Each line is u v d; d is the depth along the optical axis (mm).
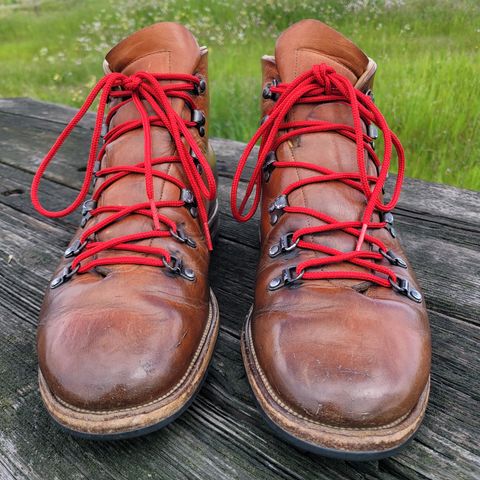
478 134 2146
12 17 7301
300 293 699
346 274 708
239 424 693
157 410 632
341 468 631
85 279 743
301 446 607
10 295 1000
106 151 896
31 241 1212
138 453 659
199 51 934
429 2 3637
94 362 611
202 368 717
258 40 3717
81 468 641
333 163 827
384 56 2900
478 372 770
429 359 649
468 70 2557
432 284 988
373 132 896
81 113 850
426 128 2244
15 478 633
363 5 3547
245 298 951
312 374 594
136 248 758
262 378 664
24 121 2148
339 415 578
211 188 847
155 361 629
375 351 605
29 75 4508
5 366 808
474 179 1868
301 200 804
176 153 867
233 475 629
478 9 3492
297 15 3785
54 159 1704
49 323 681
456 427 678
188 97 895
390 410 581
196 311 743
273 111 858
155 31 893
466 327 870
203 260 844
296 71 870
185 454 656
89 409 611
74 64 4477
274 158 887
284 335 648
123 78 866
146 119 832
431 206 1279
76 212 1348
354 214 787
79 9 6750
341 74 870
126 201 820
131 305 672
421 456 641
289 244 780
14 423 704
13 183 1551
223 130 2586
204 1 4195
